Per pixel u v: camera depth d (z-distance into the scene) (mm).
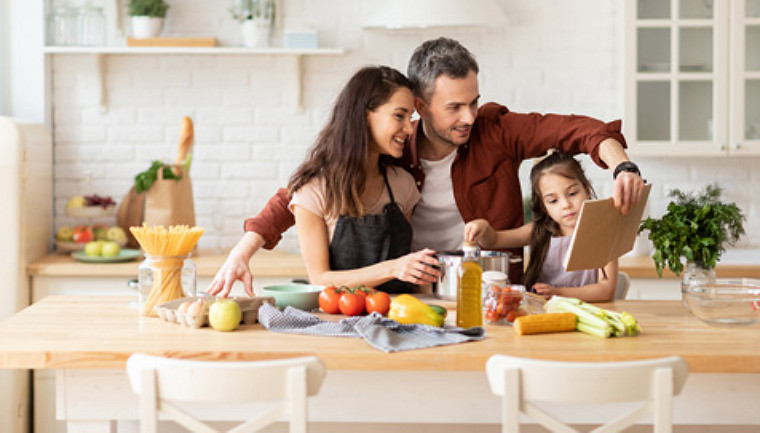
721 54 4168
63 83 4488
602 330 2141
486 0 3838
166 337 2141
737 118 4180
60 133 4508
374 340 2057
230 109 4543
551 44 4500
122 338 2127
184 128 4250
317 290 2539
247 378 1705
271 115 4547
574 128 2680
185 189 4172
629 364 1706
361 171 2568
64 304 2570
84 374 2141
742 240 4551
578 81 4512
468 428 2406
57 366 2008
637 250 4234
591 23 4496
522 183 4508
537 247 2836
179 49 4262
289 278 3916
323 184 2592
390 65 4520
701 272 2484
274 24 4461
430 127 2754
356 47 4516
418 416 2143
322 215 2619
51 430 3795
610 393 1712
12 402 3699
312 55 4516
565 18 4492
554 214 2799
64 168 4520
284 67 4531
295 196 2621
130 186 4543
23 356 2006
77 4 4500
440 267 2523
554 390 1709
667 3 4168
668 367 1723
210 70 4527
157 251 2363
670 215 2529
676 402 2137
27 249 3961
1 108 4363
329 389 2146
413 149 2824
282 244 4332
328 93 4535
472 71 2670
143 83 4520
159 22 4316
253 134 4555
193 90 4531
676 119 4184
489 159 2836
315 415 2152
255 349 2012
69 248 4191
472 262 2256
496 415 2139
